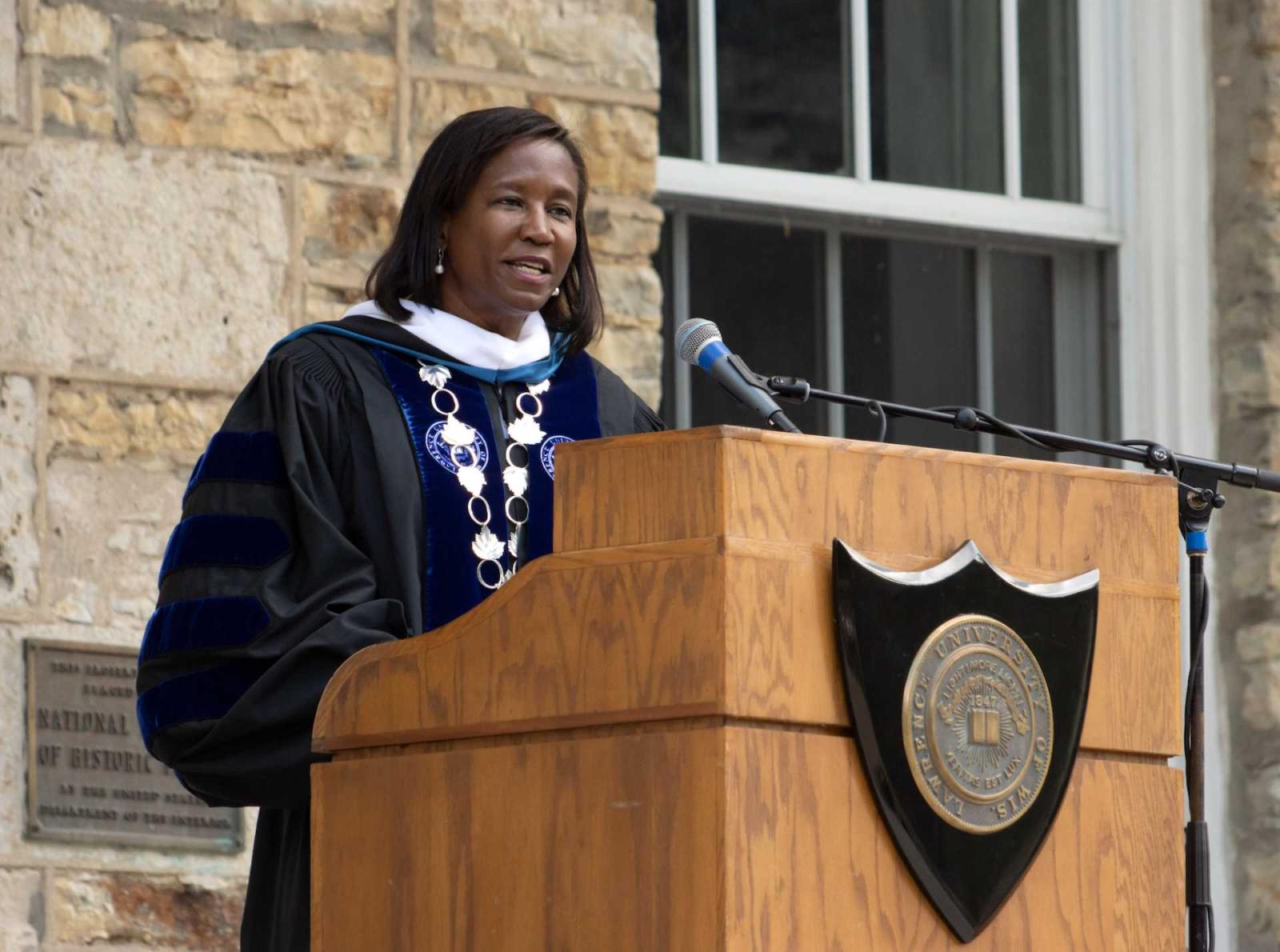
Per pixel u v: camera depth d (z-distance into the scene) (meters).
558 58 21.45
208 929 18.66
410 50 20.72
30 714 18.36
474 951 9.45
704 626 8.89
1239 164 25.17
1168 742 10.03
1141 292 25.25
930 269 24.61
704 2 23.73
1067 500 9.89
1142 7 25.52
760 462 9.04
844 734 9.07
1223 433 25.02
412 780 9.77
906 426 24.27
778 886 8.79
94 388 19.06
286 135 20.09
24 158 19.11
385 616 12.03
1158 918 9.85
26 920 18.09
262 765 11.63
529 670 9.40
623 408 14.42
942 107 24.88
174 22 19.81
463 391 13.60
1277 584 24.23
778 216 23.88
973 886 9.18
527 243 13.59
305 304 19.94
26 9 19.27
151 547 19.05
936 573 9.27
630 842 8.98
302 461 12.87
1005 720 9.34
